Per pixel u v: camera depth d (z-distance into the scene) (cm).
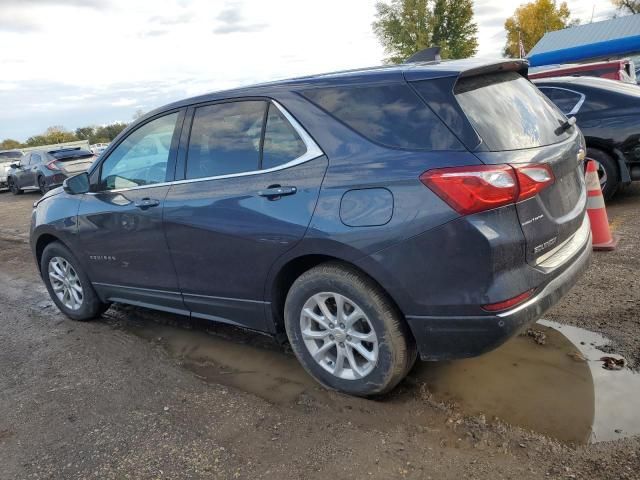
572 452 247
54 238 488
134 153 399
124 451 285
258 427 294
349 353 305
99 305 473
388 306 282
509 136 272
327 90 301
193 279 365
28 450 296
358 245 274
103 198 417
